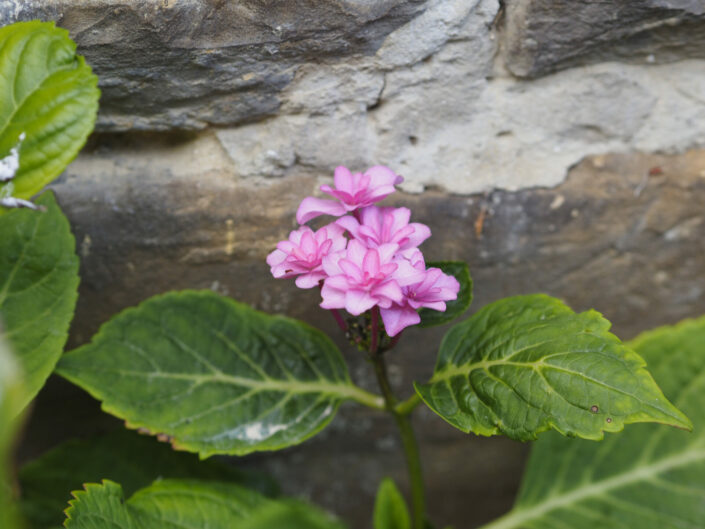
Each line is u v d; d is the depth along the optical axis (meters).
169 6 0.42
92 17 0.42
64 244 0.44
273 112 0.46
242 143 0.47
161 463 0.53
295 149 0.47
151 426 0.45
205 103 0.45
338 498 0.62
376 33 0.44
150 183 0.48
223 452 0.45
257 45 0.43
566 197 0.50
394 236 0.41
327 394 0.48
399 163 0.48
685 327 0.50
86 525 0.41
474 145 0.48
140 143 0.47
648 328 0.55
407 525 0.51
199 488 0.46
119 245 0.49
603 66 0.47
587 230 0.51
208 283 0.50
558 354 0.40
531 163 0.49
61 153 0.42
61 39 0.41
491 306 0.44
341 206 0.41
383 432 0.58
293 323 0.49
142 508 0.44
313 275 0.40
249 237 0.49
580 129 0.48
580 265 0.52
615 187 0.50
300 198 0.49
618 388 0.38
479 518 0.64
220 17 0.42
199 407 0.46
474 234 0.50
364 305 0.38
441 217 0.50
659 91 0.48
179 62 0.43
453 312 0.44
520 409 0.40
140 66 0.43
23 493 0.51
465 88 0.46
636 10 0.43
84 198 0.47
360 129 0.47
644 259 0.52
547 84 0.47
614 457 0.51
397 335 0.43
